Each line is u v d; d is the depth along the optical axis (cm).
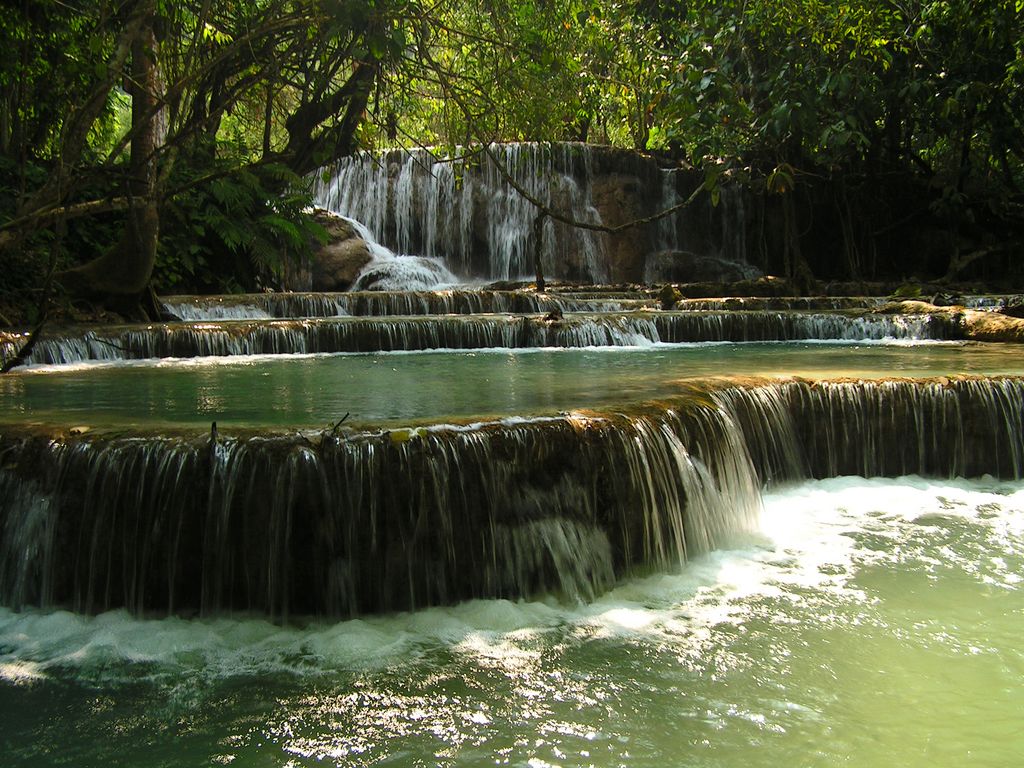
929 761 332
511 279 2362
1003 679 399
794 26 1509
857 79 1766
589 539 521
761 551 584
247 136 2291
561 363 1044
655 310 1648
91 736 354
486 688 393
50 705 379
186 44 1159
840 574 538
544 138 891
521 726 360
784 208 2209
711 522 596
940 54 2012
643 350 1283
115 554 473
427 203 2380
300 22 718
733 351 1237
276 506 467
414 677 404
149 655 427
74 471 479
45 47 934
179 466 470
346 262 2131
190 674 408
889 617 470
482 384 805
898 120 2220
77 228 1393
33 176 1388
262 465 469
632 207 2445
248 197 1716
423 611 478
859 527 630
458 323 1311
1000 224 2330
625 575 533
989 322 1403
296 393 745
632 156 2467
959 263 2208
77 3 959
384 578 476
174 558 467
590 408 584
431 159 2359
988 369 902
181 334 1130
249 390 771
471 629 457
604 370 939
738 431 663
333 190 2475
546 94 860
